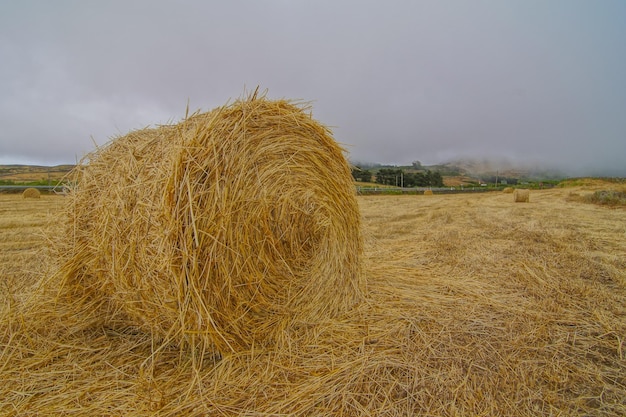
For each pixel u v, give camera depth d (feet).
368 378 7.99
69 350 9.25
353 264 12.71
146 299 8.77
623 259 17.34
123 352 9.27
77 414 6.96
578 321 10.77
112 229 8.94
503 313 11.49
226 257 8.81
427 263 17.79
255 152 9.68
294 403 7.24
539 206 50.49
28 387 7.75
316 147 11.68
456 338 9.83
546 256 18.21
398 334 10.10
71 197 10.21
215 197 8.36
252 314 9.85
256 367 8.60
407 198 85.25
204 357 9.09
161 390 7.70
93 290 10.31
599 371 8.22
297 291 11.10
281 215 10.62
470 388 7.61
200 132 8.42
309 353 9.23
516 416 6.81
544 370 8.25
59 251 10.28
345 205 12.69
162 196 7.93
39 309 10.21
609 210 43.37
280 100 10.55
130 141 10.05
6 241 21.13
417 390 7.60
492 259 17.97
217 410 7.06
